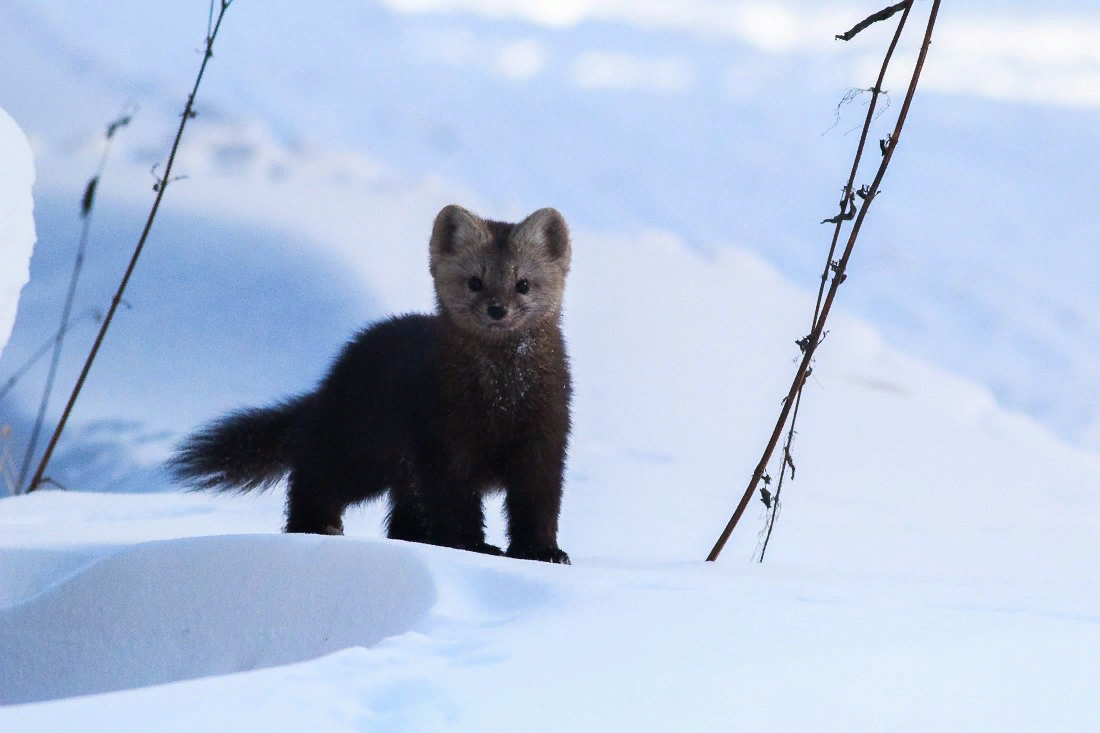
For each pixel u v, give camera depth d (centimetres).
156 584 565
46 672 563
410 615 481
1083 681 369
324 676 358
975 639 414
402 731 316
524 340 712
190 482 870
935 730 326
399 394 749
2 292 673
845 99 782
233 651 539
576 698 340
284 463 875
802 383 762
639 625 421
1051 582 607
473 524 723
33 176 711
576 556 799
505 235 725
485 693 343
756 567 646
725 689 352
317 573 537
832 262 770
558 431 723
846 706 341
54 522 884
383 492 818
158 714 321
